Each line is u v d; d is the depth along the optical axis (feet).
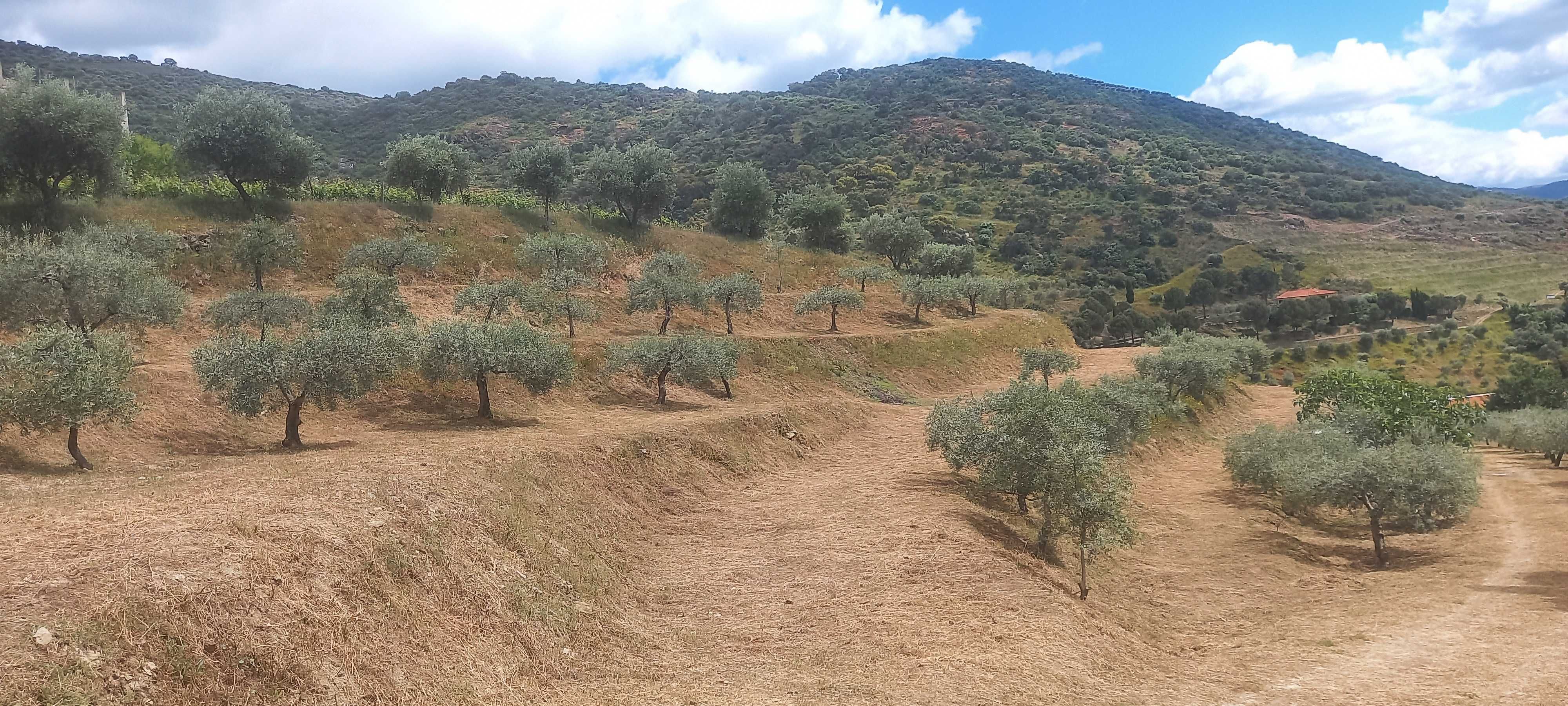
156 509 33.86
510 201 185.88
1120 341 269.44
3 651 20.42
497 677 31.37
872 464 89.35
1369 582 67.21
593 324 132.98
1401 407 100.22
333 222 139.54
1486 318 279.69
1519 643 49.49
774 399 117.80
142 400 63.72
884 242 247.50
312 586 29.27
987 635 41.04
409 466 48.85
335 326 69.67
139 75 440.45
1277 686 40.81
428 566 35.55
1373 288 329.11
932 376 153.17
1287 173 544.21
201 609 24.98
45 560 26.27
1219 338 188.24
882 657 37.24
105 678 21.21
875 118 612.29
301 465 48.42
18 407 44.88
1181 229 404.16
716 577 50.60
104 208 116.88
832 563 52.34
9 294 63.98
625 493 62.85
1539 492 103.96
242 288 114.21
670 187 190.39
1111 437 85.81
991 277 254.06
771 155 516.32
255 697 23.68
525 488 51.85
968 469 82.99
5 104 101.14
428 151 160.97
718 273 180.55
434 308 122.72
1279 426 140.56
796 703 31.71
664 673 35.73
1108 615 52.21
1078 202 437.99
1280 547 75.31
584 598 42.34
